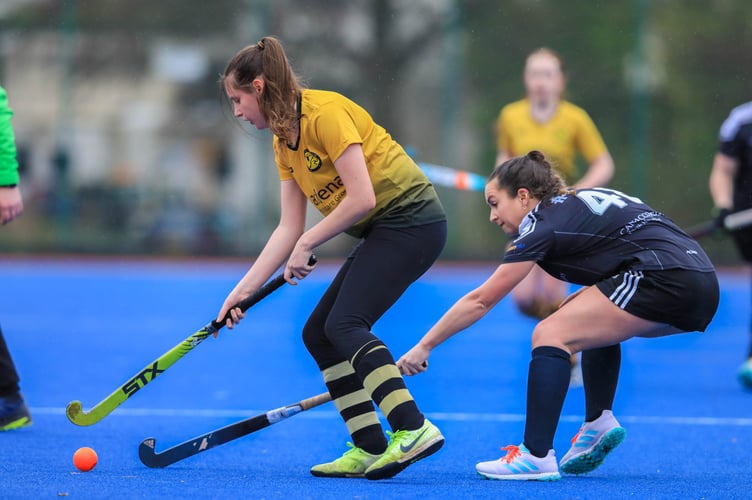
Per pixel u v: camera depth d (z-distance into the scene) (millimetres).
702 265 14758
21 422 19422
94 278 60500
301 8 69750
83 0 70375
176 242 70562
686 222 67375
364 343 14523
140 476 14852
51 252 70375
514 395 24531
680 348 35531
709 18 68312
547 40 67812
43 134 70312
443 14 68438
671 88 67750
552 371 14641
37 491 13352
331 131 14383
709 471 16000
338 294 15047
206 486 14031
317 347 15578
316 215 63719
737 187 26844
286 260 15992
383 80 68875
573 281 15258
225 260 70250
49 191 70375
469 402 23453
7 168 18797
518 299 26875
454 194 67875
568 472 15594
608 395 15391
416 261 14953
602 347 15250
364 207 14336
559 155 27734
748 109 26547
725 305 49812
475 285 56562
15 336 36719
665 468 16250
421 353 14859
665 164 67312
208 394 24469
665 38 68062
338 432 19594
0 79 69938
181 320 42188
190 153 70500
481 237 68000
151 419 20953
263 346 34375
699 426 20500
